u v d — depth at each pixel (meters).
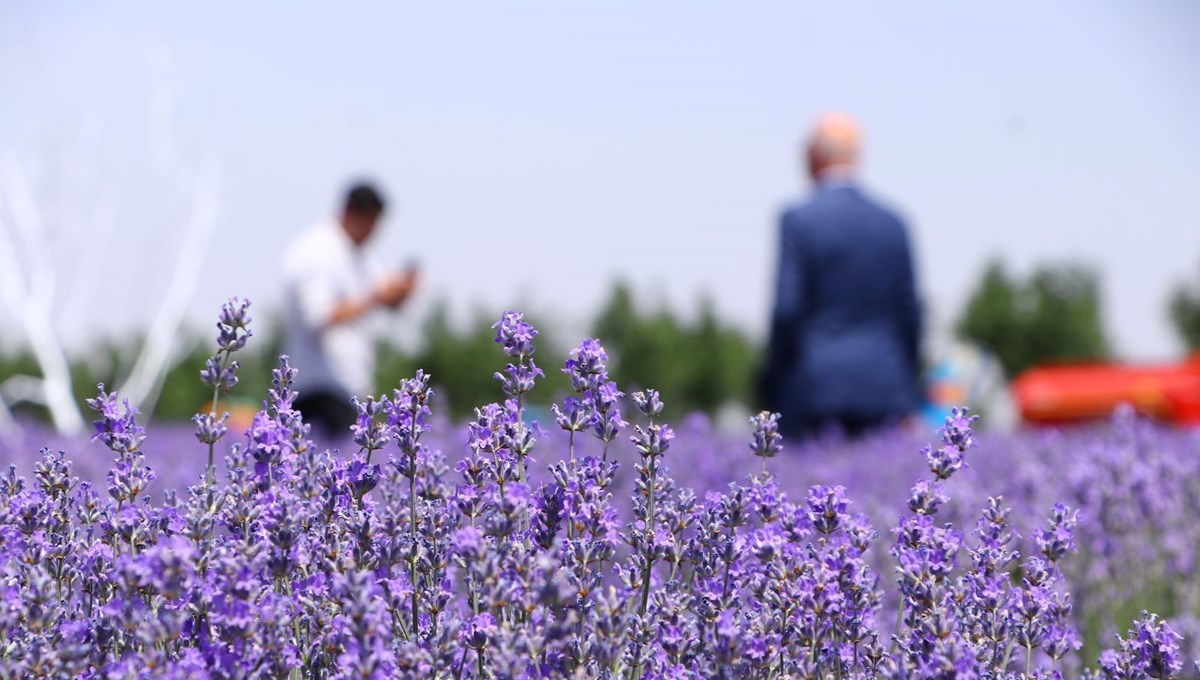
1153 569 5.54
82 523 3.08
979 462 7.42
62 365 26.47
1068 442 7.91
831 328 11.33
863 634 2.96
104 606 2.80
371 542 2.88
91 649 2.52
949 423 3.03
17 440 9.53
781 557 2.90
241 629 2.39
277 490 2.72
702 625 2.84
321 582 2.78
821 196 11.45
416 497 3.10
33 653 2.41
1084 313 62.66
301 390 11.38
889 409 11.30
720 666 2.65
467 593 3.12
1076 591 5.21
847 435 11.40
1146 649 2.93
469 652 2.73
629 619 2.76
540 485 3.01
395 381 61.69
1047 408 22.72
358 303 11.08
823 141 11.63
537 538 2.97
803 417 11.32
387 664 2.44
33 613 2.56
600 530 2.92
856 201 11.44
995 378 23.55
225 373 2.93
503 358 63.59
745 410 73.69
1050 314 62.81
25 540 2.93
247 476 2.92
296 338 11.40
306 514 2.89
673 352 70.50
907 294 11.49
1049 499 5.76
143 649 2.53
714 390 72.81
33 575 2.62
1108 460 5.53
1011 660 3.02
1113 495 5.35
